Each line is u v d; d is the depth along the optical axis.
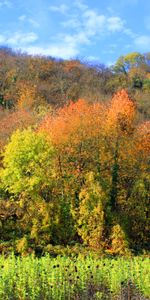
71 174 35.84
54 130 38.78
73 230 32.44
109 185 36.03
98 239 31.06
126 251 29.25
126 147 38.47
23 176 33.28
